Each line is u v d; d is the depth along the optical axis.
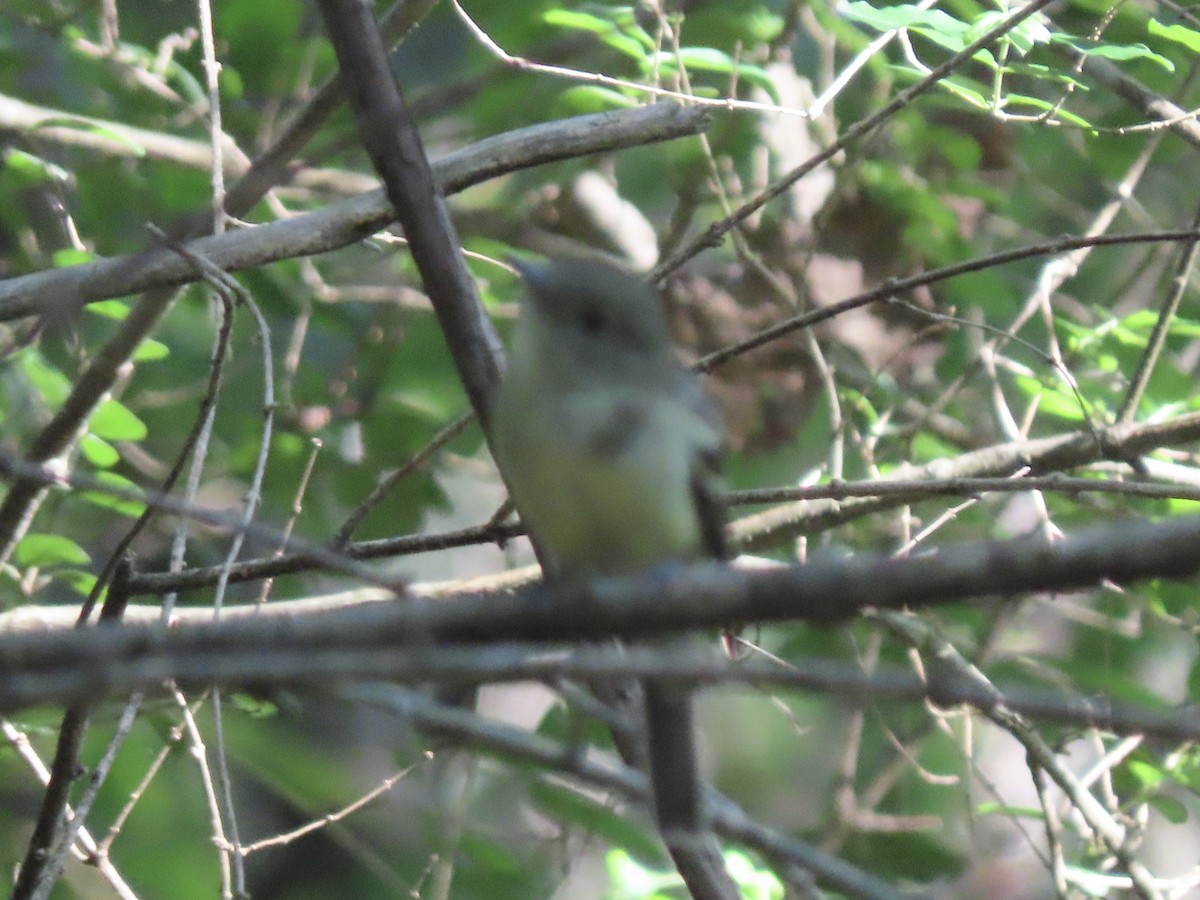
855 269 12.50
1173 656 13.13
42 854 7.29
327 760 11.48
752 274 12.16
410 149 7.63
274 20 12.60
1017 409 13.35
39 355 10.45
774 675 4.63
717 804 6.93
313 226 8.44
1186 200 14.95
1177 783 10.50
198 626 5.12
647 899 8.84
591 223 13.44
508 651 4.72
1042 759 9.30
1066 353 11.49
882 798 12.64
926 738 12.28
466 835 9.98
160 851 10.60
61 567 11.12
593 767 6.37
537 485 6.79
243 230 8.47
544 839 9.87
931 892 10.74
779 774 13.37
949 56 11.82
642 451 6.66
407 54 13.84
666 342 7.13
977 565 4.70
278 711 9.65
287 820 13.27
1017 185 14.14
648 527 6.73
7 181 11.14
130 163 12.10
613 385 6.75
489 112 12.23
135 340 9.09
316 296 12.33
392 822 10.90
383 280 14.20
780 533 10.30
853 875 6.19
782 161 12.86
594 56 13.37
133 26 13.39
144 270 8.30
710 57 10.70
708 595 5.19
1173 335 12.19
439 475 13.93
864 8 9.30
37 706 4.69
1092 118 12.94
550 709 9.91
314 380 12.29
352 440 12.46
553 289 6.87
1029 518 13.26
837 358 12.66
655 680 5.48
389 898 12.60
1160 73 12.40
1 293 8.21
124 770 10.52
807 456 12.67
